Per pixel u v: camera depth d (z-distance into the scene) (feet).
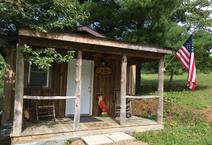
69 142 23.15
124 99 26.91
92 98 32.65
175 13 59.52
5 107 27.66
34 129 23.54
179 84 68.33
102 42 24.93
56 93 30.17
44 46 23.07
